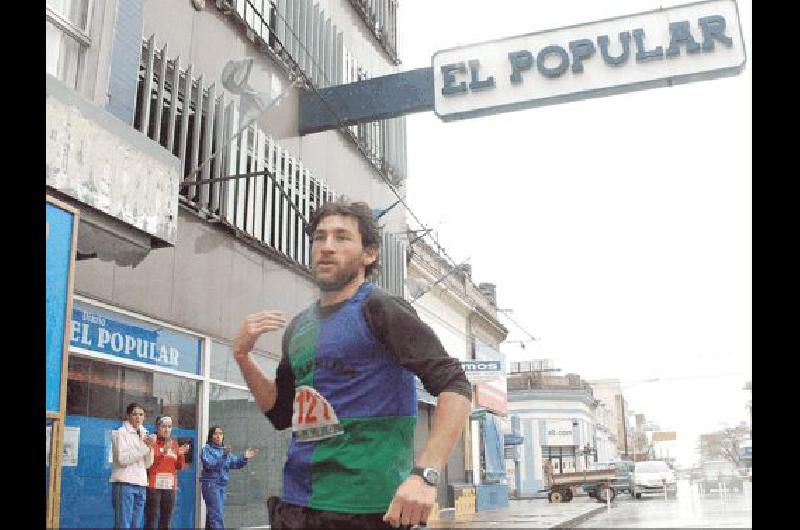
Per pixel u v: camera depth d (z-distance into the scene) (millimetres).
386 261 10273
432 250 14305
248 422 5645
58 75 4203
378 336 1258
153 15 6160
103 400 5090
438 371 1243
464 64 7824
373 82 8273
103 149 3631
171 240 4301
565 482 14109
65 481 4609
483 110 7645
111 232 3805
